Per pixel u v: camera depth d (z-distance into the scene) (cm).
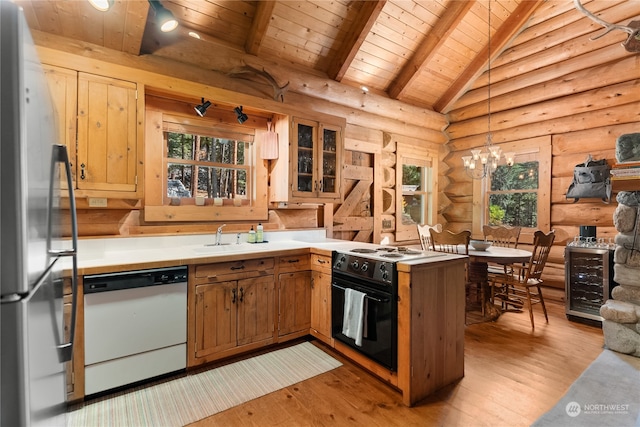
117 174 237
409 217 533
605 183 370
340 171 363
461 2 380
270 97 353
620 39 367
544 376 235
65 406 129
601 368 245
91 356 198
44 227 97
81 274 193
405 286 203
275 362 257
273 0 304
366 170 456
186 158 305
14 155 74
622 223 290
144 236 272
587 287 351
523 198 468
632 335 266
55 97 215
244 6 314
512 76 461
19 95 75
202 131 309
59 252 109
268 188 353
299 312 293
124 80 240
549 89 426
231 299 253
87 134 226
